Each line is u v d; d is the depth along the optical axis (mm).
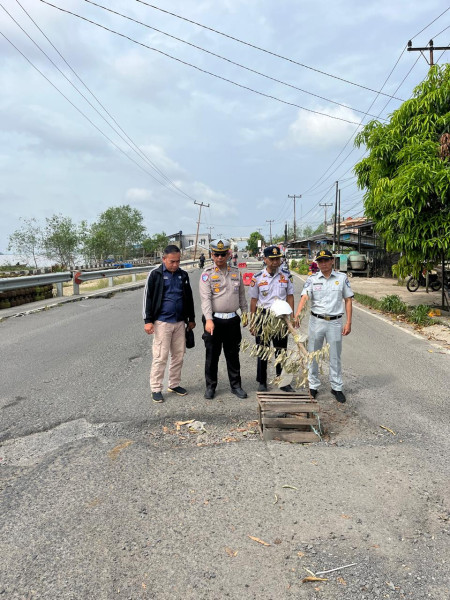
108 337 8586
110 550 2527
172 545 2572
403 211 9984
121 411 4711
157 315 4988
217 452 3773
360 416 4633
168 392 5387
